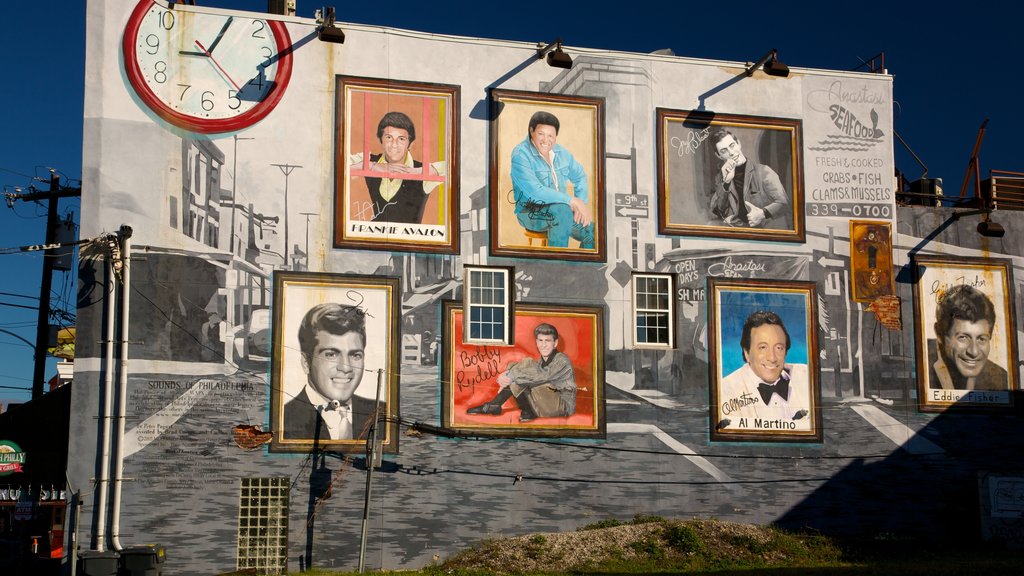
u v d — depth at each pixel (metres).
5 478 34.12
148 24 27.38
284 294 27.20
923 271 31.69
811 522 29.55
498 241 28.69
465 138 28.91
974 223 32.44
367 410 27.22
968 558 27.59
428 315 27.98
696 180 30.39
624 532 27.11
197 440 26.17
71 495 25.31
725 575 24.05
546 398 28.34
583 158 29.66
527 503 27.80
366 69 28.52
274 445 26.55
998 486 30.03
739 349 29.91
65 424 34.03
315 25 28.34
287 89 27.95
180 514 25.80
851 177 31.61
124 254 26.00
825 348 30.53
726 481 29.22
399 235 28.09
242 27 27.95
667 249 29.83
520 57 29.62
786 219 30.89
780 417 29.83
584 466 28.33
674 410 29.16
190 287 26.69
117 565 23.12
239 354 26.72
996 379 31.66
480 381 28.03
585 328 28.94
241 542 26.05
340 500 26.70
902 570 24.23
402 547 26.86
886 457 30.39
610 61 30.28
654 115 30.34
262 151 27.58
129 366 26.06
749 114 31.11
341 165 27.98
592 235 29.38
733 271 30.23
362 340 27.48
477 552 26.78
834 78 32.03
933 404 31.03
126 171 26.69
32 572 31.17
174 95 27.27
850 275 31.09
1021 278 32.50
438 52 29.06
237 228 27.16
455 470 27.50
